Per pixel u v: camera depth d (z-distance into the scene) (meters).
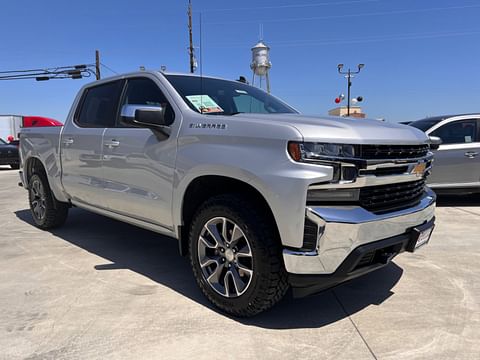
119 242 4.81
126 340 2.55
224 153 2.76
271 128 2.57
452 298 3.22
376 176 2.56
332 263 2.46
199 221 2.97
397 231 2.75
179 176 3.08
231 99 3.70
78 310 2.96
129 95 3.88
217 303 2.91
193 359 2.35
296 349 2.46
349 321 2.83
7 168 19.80
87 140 4.15
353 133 2.51
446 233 5.33
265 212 2.68
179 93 3.40
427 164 3.17
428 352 2.44
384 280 3.61
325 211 2.40
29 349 2.45
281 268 2.62
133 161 3.54
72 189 4.53
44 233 5.24
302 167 2.41
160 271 3.81
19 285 3.44
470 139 7.09
